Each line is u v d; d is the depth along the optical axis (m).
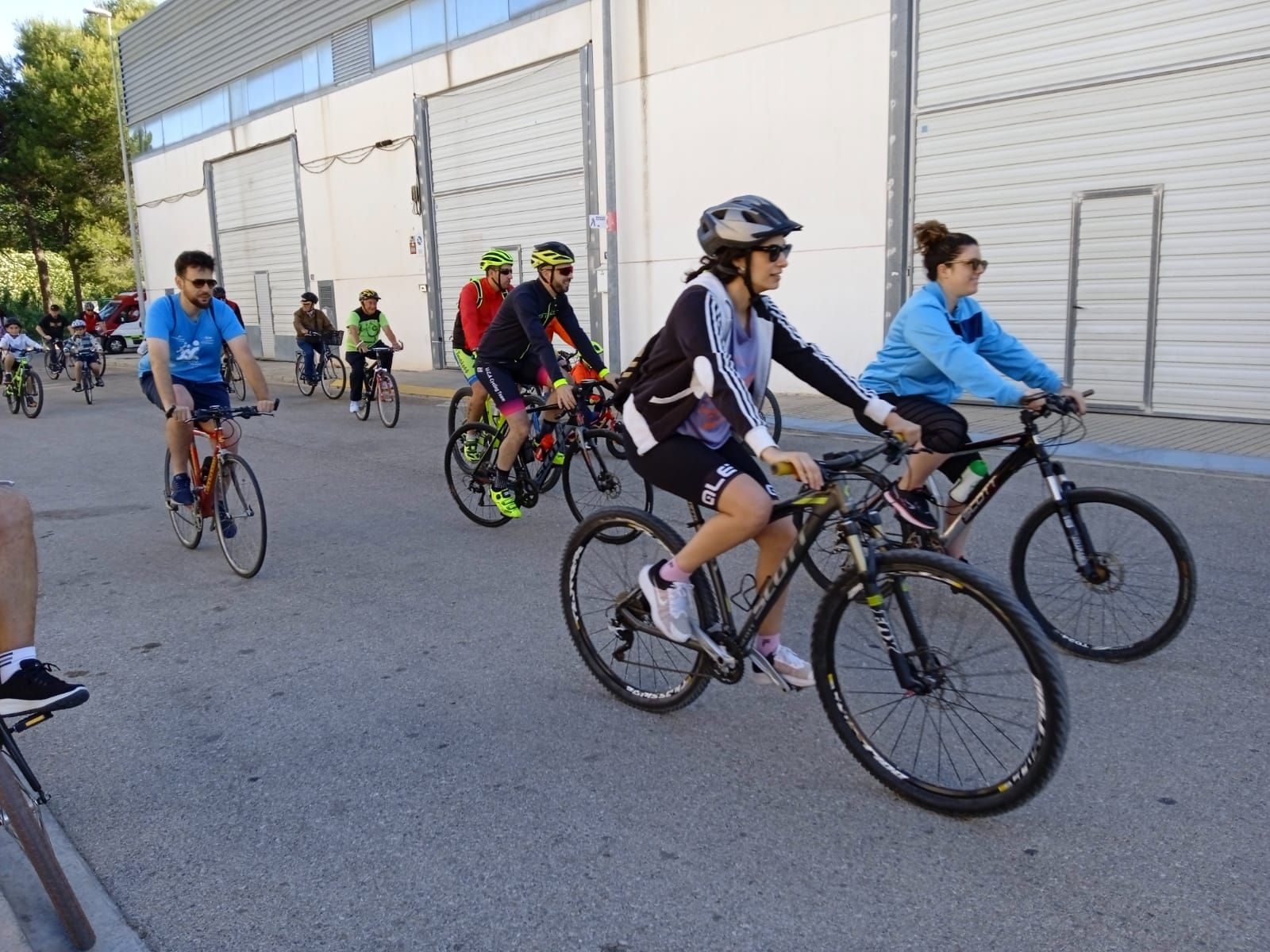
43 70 36.00
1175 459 7.54
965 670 2.86
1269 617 4.36
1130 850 2.72
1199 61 8.95
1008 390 3.86
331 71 19.62
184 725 3.80
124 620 5.07
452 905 2.62
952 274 4.07
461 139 17.09
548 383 6.29
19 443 11.67
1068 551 4.09
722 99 12.67
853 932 2.44
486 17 16.00
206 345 5.77
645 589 3.41
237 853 2.92
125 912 2.66
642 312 14.28
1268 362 8.95
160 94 25.98
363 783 3.29
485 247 17.09
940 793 2.92
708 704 3.78
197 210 25.33
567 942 2.46
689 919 2.52
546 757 3.41
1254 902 2.48
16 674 2.71
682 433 3.23
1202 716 3.49
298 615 5.03
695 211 13.30
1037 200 10.13
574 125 14.98
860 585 2.98
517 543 6.21
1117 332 9.80
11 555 2.75
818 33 11.53
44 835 2.43
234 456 5.70
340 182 19.98
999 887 2.59
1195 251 9.21
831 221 11.81
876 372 4.36
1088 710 3.58
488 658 4.34
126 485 8.68
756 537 3.30
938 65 10.62
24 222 38.34
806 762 3.31
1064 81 9.78
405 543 6.32
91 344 17.39
